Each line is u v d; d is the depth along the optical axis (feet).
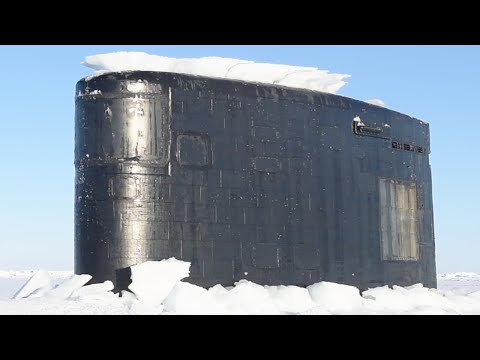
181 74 42.42
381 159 52.60
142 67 45.57
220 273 42.22
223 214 42.68
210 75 46.98
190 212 41.65
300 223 46.01
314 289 43.86
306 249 46.16
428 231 57.98
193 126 42.24
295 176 46.06
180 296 38.32
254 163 44.21
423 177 57.88
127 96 41.27
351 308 43.65
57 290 40.63
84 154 42.04
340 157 48.98
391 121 54.19
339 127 49.16
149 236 40.65
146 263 40.04
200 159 42.24
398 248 53.62
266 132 44.93
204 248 41.86
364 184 50.72
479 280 167.02
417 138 57.47
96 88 41.88
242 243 43.21
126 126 41.11
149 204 40.81
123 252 40.55
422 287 54.03
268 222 44.45
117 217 40.81
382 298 47.85
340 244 48.34
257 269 43.68
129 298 39.58
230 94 43.73
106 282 40.45
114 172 41.06
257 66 48.39
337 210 48.34
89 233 41.47
